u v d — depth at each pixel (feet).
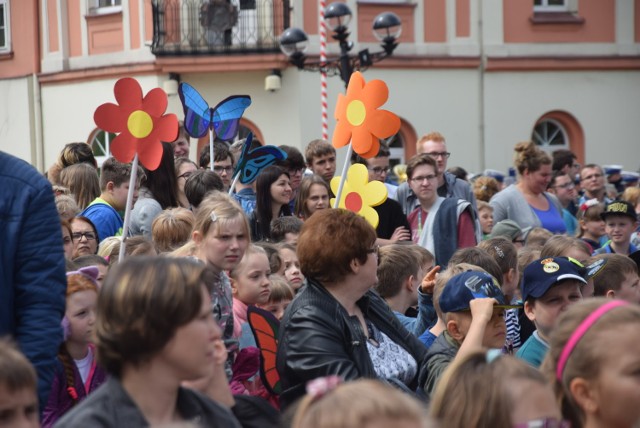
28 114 92.32
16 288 15.48
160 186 32.50
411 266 25.26
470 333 18.56
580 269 21.03
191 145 78.69
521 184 41.11
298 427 10.86
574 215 53.57
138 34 83.15
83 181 33.83
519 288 28.55
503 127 89.45
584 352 13.94
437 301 20.90
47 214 15.67
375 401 10.22
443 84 87.10
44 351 15.26
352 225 19.06
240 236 20.84
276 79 79.82
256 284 22.71
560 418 12.75
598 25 92.63
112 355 12.28
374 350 19.54
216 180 32.24
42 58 91.15
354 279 19.03
